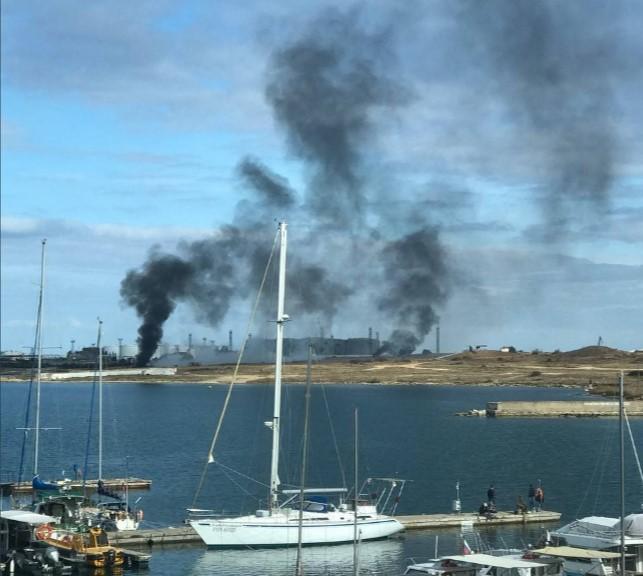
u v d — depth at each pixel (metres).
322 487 137.50
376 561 84.31
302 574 77.25
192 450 191.00
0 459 175.50
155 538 90.06
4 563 80.25
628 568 71.81
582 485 136.38
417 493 131.25
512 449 186.25
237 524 87.75
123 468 160.12
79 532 84.75
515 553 73.69
